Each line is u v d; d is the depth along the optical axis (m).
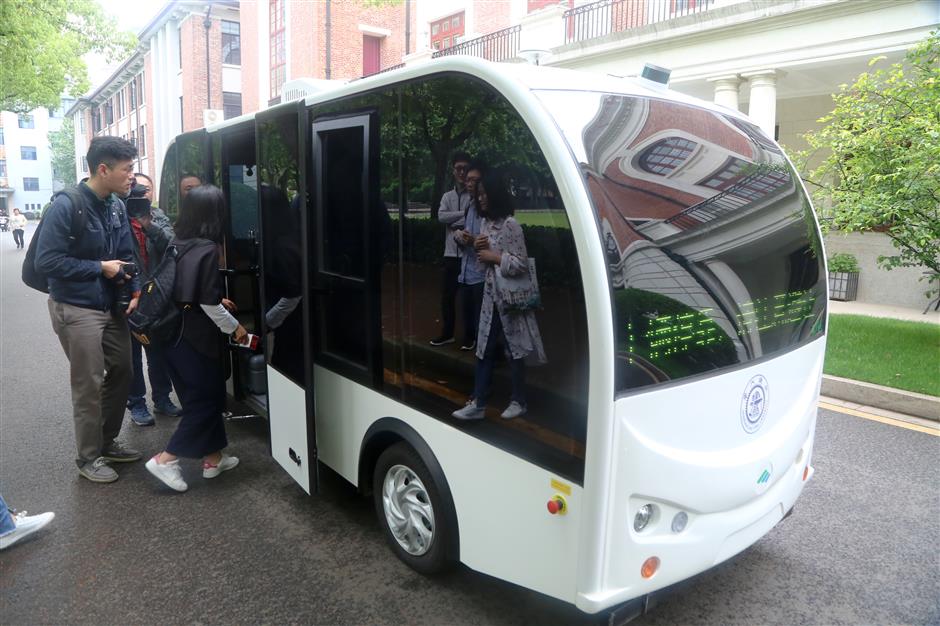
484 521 2.86
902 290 10.84
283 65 24.70
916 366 6.63
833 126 7.70
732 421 2.73
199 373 4.25
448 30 18.36
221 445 4.46
